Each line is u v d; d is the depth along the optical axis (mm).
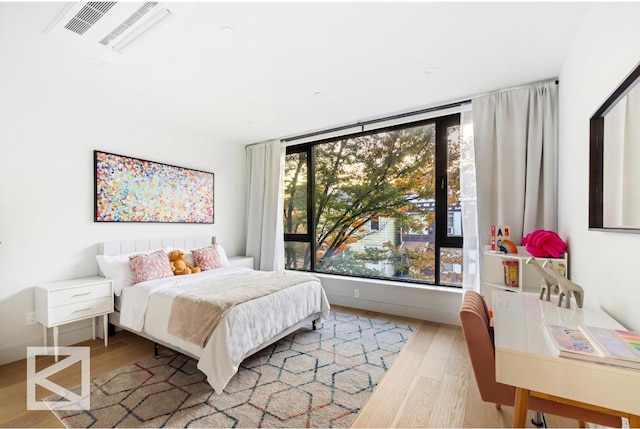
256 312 2273
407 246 3660
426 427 1657
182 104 3209
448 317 3258
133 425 1669
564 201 2322
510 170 2771
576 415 1170
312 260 4426
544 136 2602
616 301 1395
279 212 4457
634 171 1152
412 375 2205
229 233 4621
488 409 1809
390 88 2812
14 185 2514
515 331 1281
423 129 3553
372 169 3920
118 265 2883
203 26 1877
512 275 2531
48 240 2705
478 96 2938
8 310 2459
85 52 2172
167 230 3732
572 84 2088
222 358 1955
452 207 3348
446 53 2203
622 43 1319
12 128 2504
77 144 2912
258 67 2416
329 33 1959
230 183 4645
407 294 3500
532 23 1846
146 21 1822
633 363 952
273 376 2188
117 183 3205
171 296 2418
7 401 1896
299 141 4379
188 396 1941
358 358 2473
